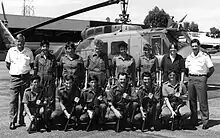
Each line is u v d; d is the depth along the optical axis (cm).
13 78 695
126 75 673
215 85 1600
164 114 667
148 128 683
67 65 721
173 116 657
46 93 694
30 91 669
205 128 684
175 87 684
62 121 687
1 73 2428
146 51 793
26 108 660
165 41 1103
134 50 1161
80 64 733
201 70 678
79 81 739
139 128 687
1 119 780
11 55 703
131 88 678
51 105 690
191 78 689
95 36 1308
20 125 716
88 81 761
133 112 670
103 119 674
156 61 796
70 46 723
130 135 628
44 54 723
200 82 678
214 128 689
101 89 695
